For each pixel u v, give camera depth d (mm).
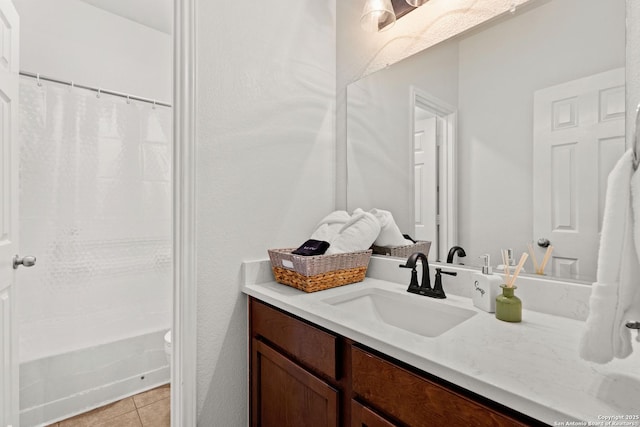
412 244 1292
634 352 638
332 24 1643
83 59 1947
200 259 1188
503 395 515
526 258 952
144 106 2127
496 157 1042
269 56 1391
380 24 1391
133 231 2047
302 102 1504
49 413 1670
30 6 1776
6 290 1235
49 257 1762
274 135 1401
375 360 745
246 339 1302
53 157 1790
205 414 1203
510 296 861
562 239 902
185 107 1155
